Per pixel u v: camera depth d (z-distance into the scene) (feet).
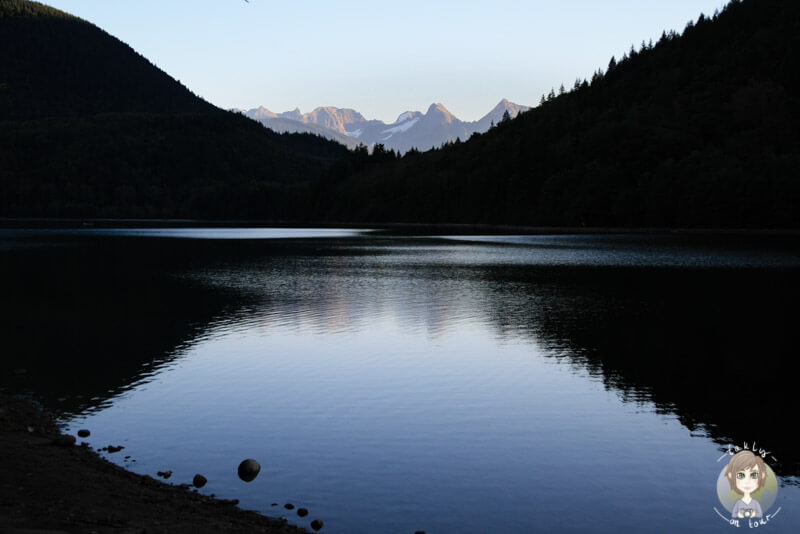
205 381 87.92
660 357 103.14
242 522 45.16
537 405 78.64
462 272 238.68
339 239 507.71
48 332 121.70
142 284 197.98
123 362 98.53
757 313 144.97
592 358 102.53
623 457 62.49
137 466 57.82
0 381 86.58
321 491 53.31
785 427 71.36
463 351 106.93
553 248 384.88
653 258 304.30
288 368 95.35
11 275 223.30
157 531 39.93
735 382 89.25
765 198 534.37
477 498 52.75
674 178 597.11
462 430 69.41
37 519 40.01
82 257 306.76
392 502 51.44
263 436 66.69
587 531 47.47
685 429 70.54
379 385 86.69
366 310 148.15
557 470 58.95
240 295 173.27
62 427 68.54
